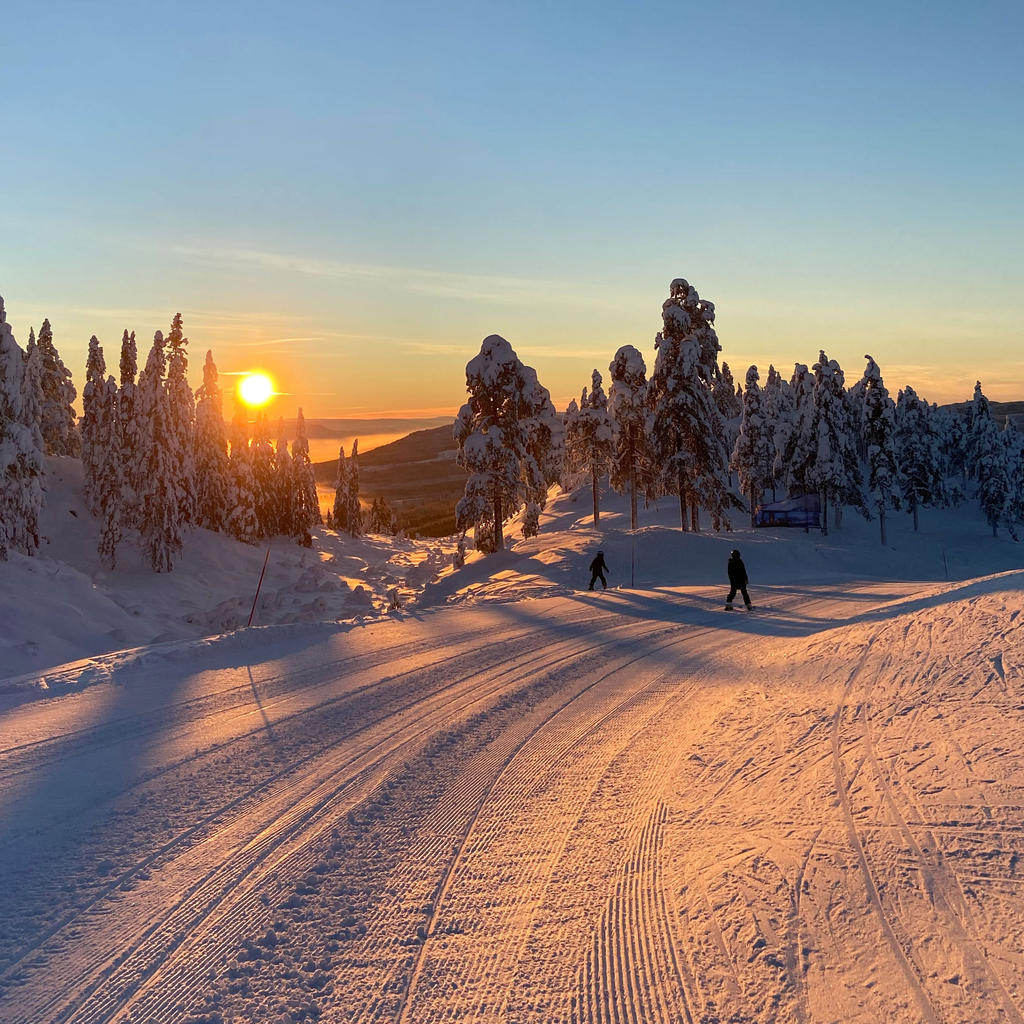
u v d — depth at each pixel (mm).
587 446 61250
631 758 9539
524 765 9305
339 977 4895
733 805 7461
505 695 12773
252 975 4910
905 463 79938
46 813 7410
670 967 4898
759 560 43344
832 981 4477
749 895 5555
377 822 7492
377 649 16312
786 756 8531
